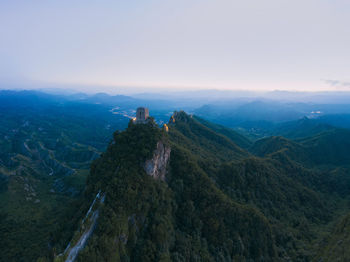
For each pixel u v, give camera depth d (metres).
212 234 79.62
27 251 86.94
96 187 71.31
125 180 69.12
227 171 117.50
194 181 90.88
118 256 55.19
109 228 55.94
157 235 65.88
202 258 70.56
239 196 109.50
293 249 92.19
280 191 128.38
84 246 53.91
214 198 88.00
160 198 76.06
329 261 79.94
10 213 129.62
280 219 109.69
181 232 75.94
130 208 65.00
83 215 63.31
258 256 80.81
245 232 84.06
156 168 81.31
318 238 100.81
